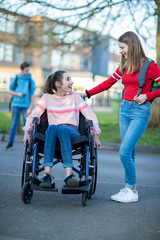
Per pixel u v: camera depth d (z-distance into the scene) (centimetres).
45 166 427
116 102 1567
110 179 632
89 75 2923
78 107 480
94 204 452
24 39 1527
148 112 464
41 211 409
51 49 1516
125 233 343
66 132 435
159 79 453
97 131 471
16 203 439
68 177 424
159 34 1293
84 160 462
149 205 454
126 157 464
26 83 902
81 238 325
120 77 506
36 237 324
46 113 484
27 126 465
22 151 914
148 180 642
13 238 314
